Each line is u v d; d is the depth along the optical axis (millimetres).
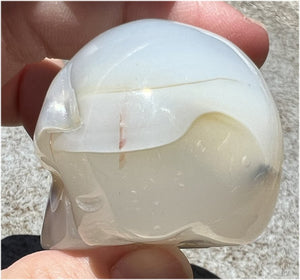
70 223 87
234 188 74
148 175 73
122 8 117
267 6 221
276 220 155
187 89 73
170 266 89
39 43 123
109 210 77
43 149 80
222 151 72
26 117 135
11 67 126
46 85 133
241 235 80
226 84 74
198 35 80
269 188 77
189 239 81
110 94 74
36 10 118
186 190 73
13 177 157
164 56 75
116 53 77
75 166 77
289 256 149
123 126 73
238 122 73
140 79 73
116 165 73
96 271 90
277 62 199
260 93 77
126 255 90
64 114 78
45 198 154
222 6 117
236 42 118
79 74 78
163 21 83
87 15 117
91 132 75
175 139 71
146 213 75
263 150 74
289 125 179
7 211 151
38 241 146
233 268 144
